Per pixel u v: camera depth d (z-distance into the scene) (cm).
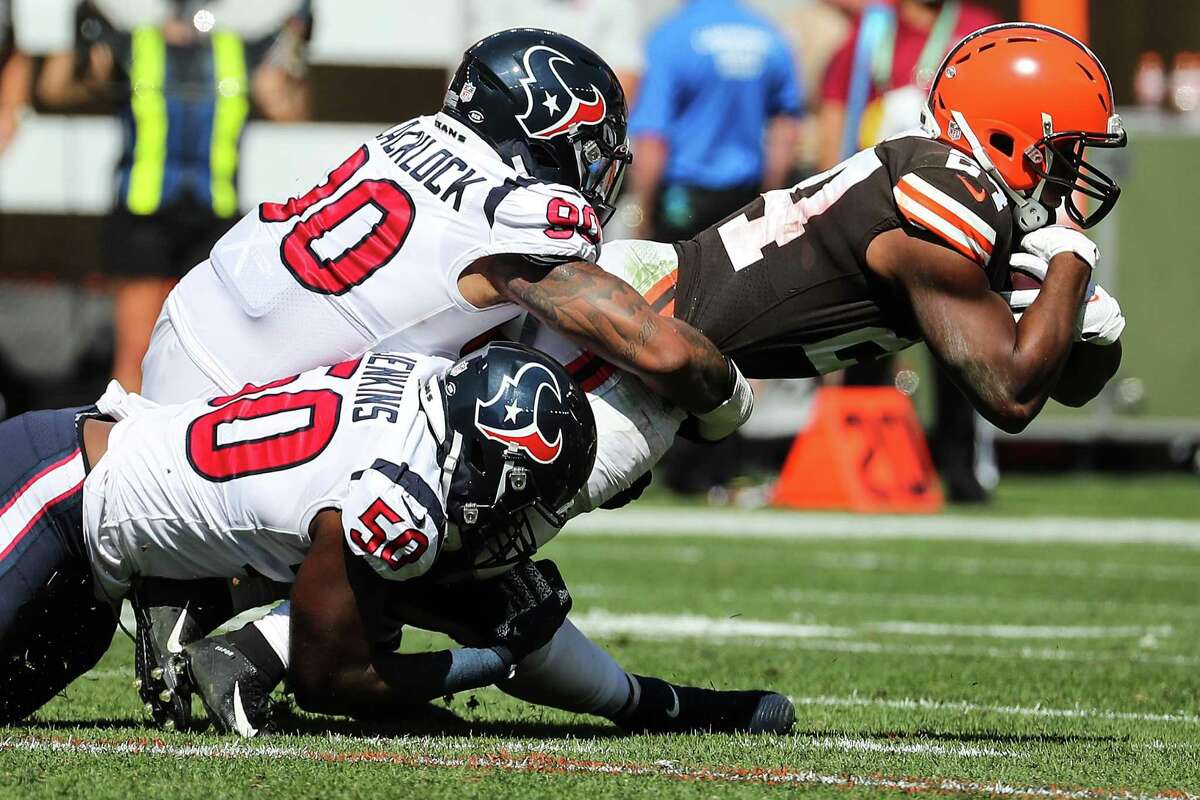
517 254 1399
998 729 1523
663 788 1180
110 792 1137
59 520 1370
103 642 1448
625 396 1441
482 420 1303
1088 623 2369
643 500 4228
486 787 1169
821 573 2881
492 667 1368
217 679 1345
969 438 4088
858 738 1452
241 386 1480
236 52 3600
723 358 1413
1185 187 4528
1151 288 4556
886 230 1423
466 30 4031
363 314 1444
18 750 1272
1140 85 4666
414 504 1285
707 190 3844
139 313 3606
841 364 1522
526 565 1391
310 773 1203
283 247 1475
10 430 1395
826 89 3794
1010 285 1491
